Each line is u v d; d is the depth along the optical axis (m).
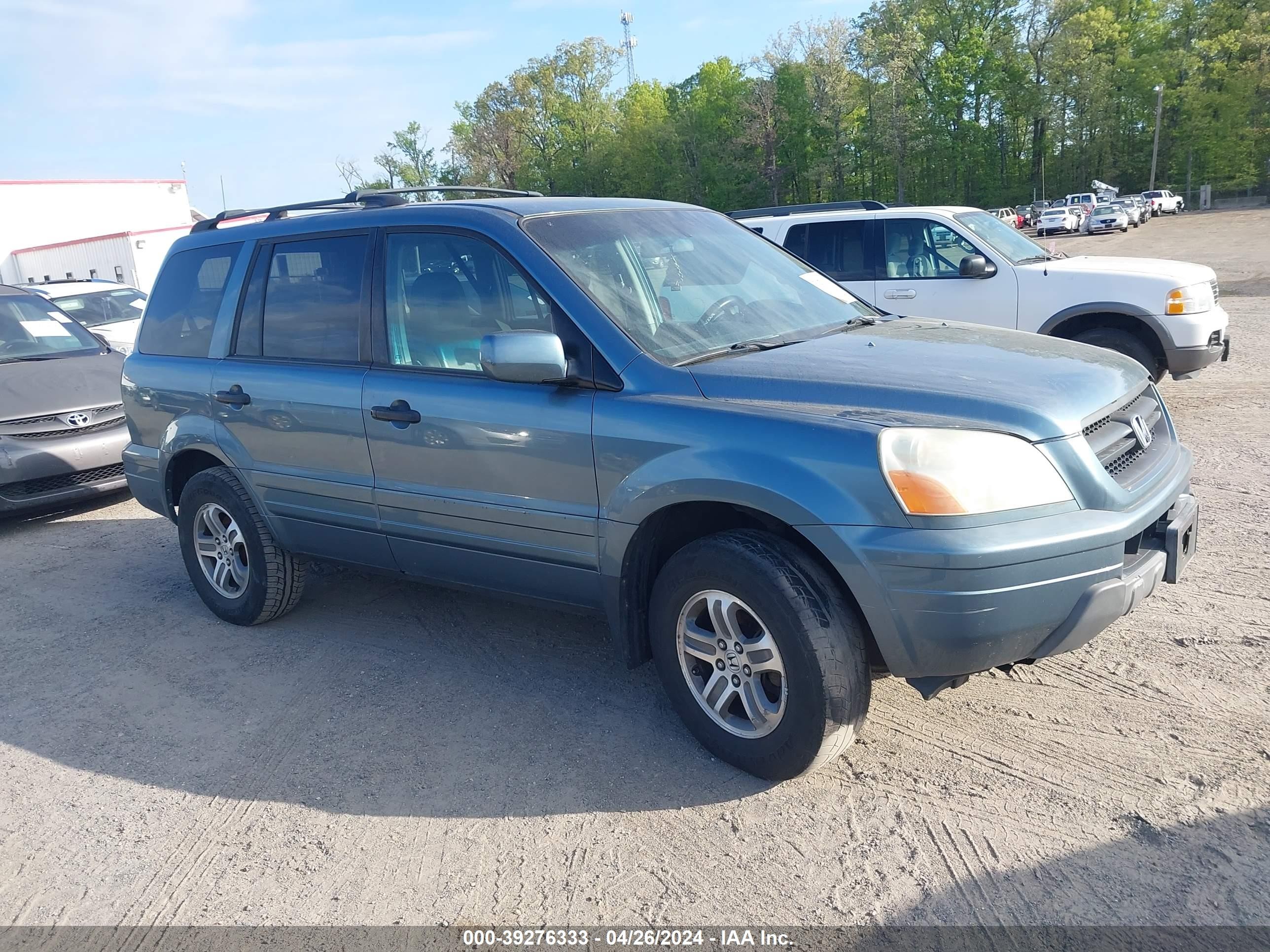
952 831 2.79
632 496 3.12
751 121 78.00
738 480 2.87
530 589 3.62
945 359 3.22
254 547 4.54
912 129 78.00
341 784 3.31
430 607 4.89
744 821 2.92
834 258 8.61
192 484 4.72
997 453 2.69
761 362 3.21
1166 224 52.34
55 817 3.26
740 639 3.01
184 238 5.04
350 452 4.00
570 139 89.75
